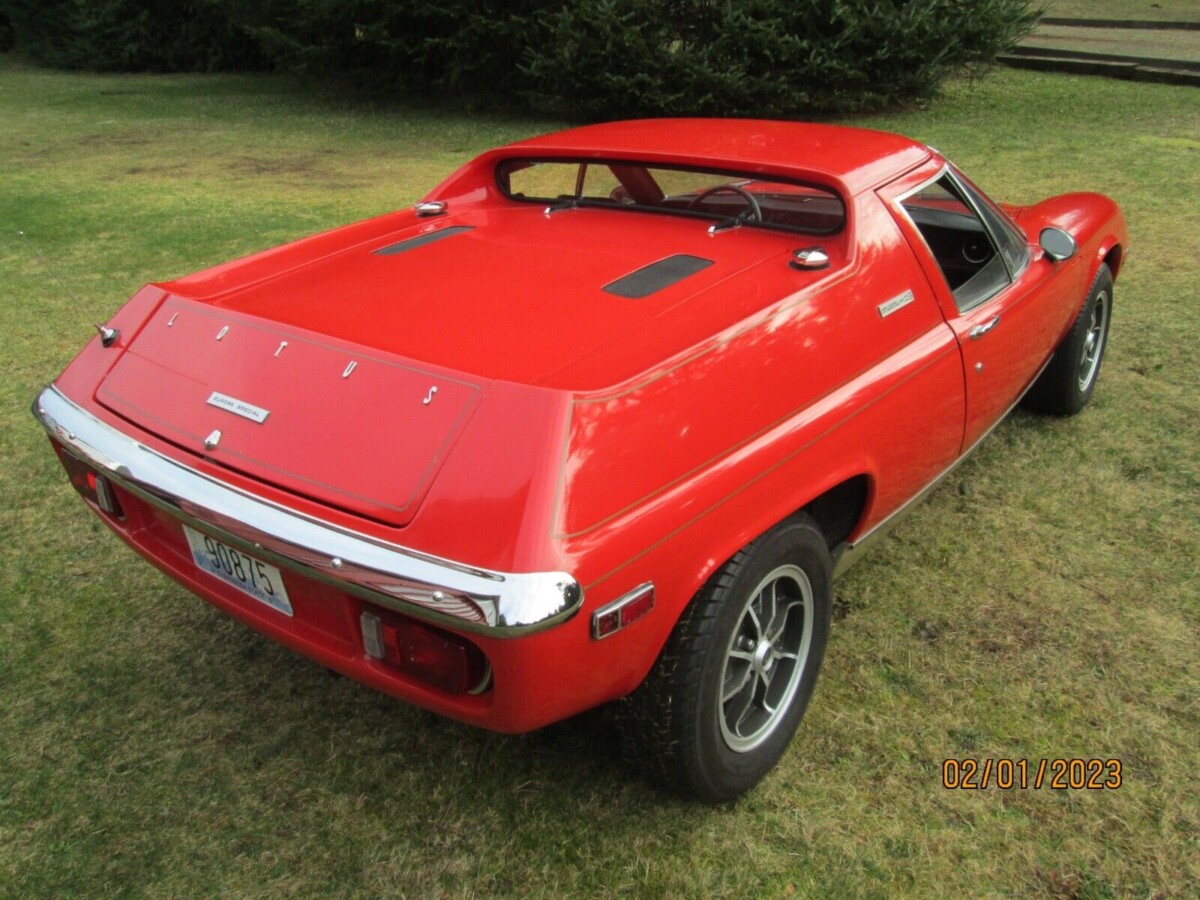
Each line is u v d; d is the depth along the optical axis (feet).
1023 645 9.65
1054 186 26.99
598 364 6.66
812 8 37.35
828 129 10.72
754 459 7.02
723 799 7.71
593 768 8.23
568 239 9.50
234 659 9.64
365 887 7.14
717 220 9.76
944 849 7.42
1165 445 13.43
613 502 6.09
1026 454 13.33
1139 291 19.01
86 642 9.87
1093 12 64.39
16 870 7.26
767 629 7.79
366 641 6.46
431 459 6.13
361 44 42.96
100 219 26.25
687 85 38.11
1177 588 10.47
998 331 10.28
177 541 7.88
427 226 10.37
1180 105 38.45
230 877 7.22
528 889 7.12
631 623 6.25
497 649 5.79
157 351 7.88
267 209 27.43
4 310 19.03
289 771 8.22
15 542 11.59
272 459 6.67
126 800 7.92
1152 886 7.07
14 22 68.03
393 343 7.08
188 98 51.13
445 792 8.00
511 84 44.27
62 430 7.82
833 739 8.50
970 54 39.63
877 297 8.57
